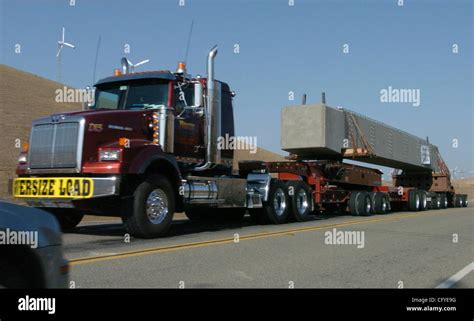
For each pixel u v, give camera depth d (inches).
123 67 476.4
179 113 438.3
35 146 392.2
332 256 337.7
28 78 1843.0
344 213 858.8
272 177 578.9
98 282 236.1
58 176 383.6
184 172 454.3
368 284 255.1
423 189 1240.2
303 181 661.9
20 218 134.3
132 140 391.2
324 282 255.9
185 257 313.6
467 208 1333.7
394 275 281.0
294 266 296.7
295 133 749.3
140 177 393.7
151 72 440.5
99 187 363.9
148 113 419.8
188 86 451.8
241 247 365.1
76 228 478.6
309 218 709.9
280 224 570.9
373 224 603.8
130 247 347.6
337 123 773.3
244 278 258.5
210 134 465.1
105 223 549.6
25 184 390.6
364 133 852.0
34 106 1378.0
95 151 378.0
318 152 772.6
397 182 1283.2
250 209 569.6
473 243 435.2
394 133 986.1
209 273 267.9
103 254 313.7
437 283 263.0
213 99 467.5
